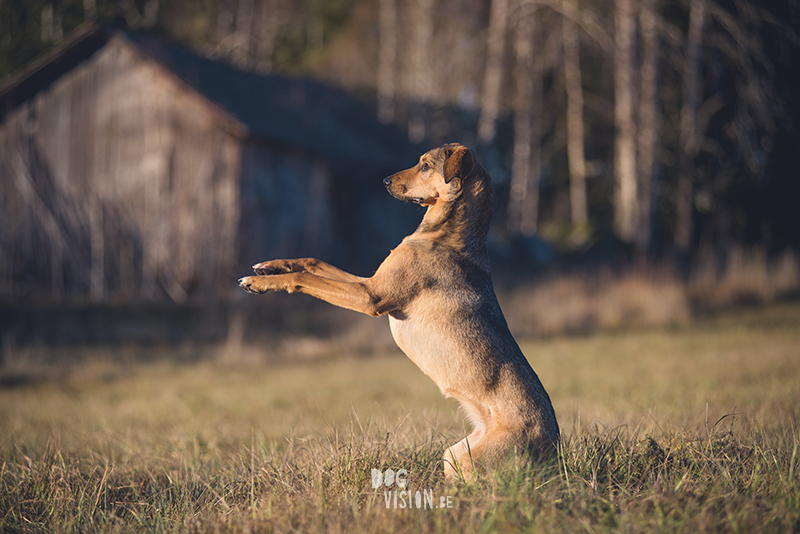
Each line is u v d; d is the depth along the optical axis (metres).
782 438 3.69
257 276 3.56
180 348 12.50
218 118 14.65
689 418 4.79
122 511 3.21
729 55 17.06
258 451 4.07
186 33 31.62
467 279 3.63
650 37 17.48
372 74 32.53
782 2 15.79
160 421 6.32
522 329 13.40
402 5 30.05
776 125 17.36
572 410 5.84
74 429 5.91
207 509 3.05
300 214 16.44
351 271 17.95
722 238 21.72
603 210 31.42
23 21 26.22
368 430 3.96
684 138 19.06
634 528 2.39
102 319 13.70
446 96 27.86
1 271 16.50
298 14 33.78
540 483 2.87
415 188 3.99
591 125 26.66
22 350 11.57
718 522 2.43
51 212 16.39
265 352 11.95
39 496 3.34
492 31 23.58
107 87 16.20
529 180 27.98
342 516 2.61
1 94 16.33
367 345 12.41
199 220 15.20
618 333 12.56
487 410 3.41
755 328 11.62
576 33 22.19
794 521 2.41
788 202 20.48
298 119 18.41
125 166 16.00
